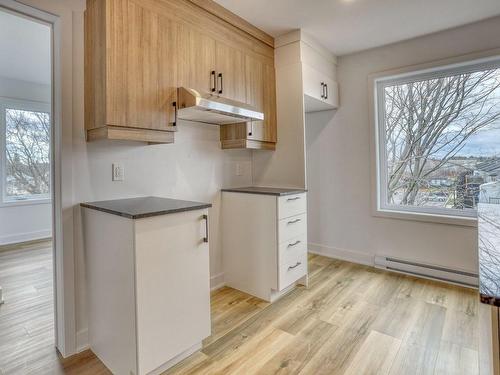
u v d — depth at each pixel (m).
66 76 1.74
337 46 3.12
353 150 3.37
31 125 4.57
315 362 1.70
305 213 2.76
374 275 3.01
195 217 1.72
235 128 2.68
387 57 3.09
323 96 3.12
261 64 2.77
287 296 2.57
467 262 2.75
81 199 1.84
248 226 2.62
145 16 1.83
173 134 2.02
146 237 1.48
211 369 1.65
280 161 2.96
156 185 2.26
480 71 2.73
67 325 1.78
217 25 2.33
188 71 2.09
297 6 2.36
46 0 1.66
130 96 1.74
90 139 1.82
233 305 2.41
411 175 3.12
